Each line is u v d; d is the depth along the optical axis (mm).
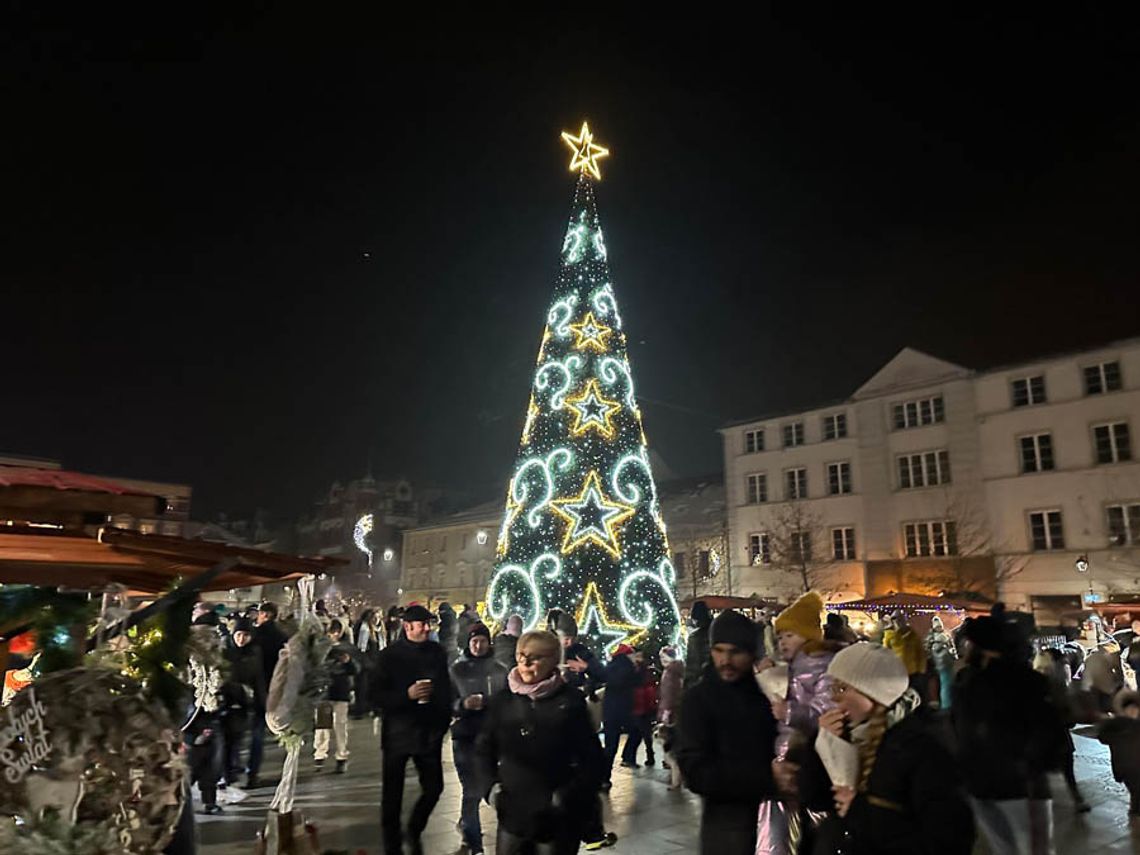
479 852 6398
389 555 59719
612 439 15875
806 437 37281
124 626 3092
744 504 39031
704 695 4211
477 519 51719
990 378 31922
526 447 16438
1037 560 29469
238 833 7117
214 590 4457
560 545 15625
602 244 17188
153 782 2613
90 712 2535
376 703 6168
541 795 4359
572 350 16391
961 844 2844
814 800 3412
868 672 3068
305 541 76375
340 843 6703
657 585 15391
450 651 13008
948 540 31750
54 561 3342
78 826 2436
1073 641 21984
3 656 3727
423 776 6117
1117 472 28234
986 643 4863
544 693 4531
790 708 4328
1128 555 27531
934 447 33094
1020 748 4660
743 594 38125
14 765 2439
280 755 11516
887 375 35000
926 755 2973
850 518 35062
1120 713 7746
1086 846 6852
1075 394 29688
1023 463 30578
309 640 4727
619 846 6723
